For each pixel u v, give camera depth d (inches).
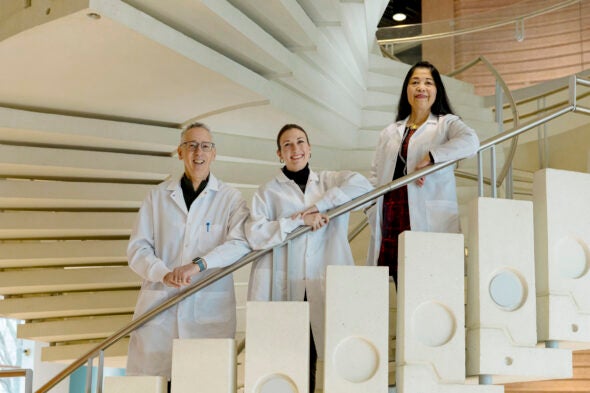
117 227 220.2
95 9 145.6
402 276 131.2
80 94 190.4
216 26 173.9
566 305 136.3
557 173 140.5
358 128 252.8
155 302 142.8
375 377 126.4
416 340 128.7
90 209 223.9
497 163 243.0
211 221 147.9
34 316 251.8
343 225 142.3
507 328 132.6
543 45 290.7
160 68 175.2
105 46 162.7
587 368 184.7
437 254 131.9
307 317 128.1
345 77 240.1
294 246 140.3
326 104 227.0
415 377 127.3
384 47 332.2
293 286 138.9
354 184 141.3
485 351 130.9
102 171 209.9
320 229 142.1
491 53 303.6
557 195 139.8
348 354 127.3
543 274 137.8
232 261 139.9
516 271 135.2
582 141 255.9
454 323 130.2
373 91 263.3
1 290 239.9
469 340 134.6
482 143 146.5
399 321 130.9
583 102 262.5
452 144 141.5
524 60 294.5
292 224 137.0
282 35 205.0
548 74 287.6
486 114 283.9
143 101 196.2
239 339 222.5
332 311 128.2
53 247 224.8
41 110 200.1
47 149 203.5
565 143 261.7
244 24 178.4
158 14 167.3
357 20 241.8
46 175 213.2
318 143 239.1
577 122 259.1
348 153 245.6
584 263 139.2
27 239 231.0
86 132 200.1
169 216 148.5
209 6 163.5
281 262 139.9
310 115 215.9
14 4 158.6
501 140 147.8
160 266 140.7
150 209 150.1
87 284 232.5
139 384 131.6
